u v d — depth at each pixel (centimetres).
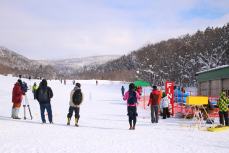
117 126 1662
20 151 895
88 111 2673
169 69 10700
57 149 946
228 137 1338
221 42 10388
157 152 954
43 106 1644
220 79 3291
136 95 1539
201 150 1005
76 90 1609
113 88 7931
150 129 1569
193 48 14225
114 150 963
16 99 1800
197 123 1852
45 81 1653
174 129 1593
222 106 1778
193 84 9262
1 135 1188
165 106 2211
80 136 1234
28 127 1437
